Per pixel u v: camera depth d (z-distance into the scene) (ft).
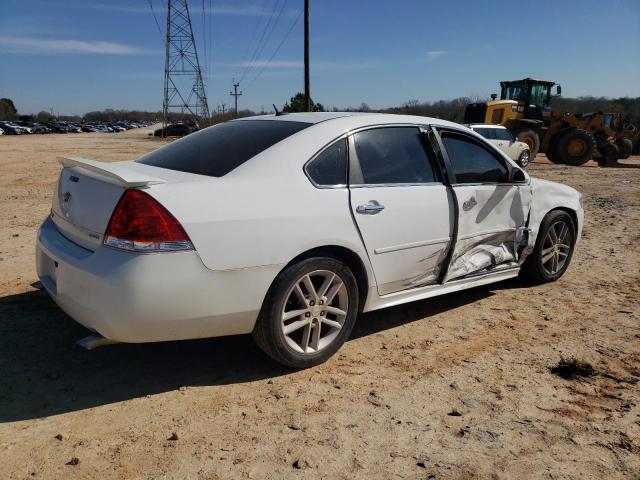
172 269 9.61
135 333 9.70
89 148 101.86
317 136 11.89
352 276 11.87
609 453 9.04
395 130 13.26
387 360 12.27
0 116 390.83
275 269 10.61
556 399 10.72
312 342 11.69
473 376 11.60
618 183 51.49
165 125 199.00
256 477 8.25
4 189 38.86
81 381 11.00
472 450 9.04
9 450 8.73
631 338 13.69
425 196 13.16
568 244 18.17
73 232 10.85
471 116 76.89
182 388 10.82
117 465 8.45
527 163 69.41
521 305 15.94
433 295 13.87
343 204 11.62
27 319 13.79
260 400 10.44
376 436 9.36
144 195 9.60
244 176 10.78
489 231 15.02
